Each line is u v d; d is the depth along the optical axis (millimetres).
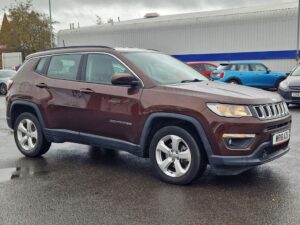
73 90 6258
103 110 5895
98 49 6250
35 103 6734
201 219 4285
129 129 5680
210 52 30078
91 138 6121
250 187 5266
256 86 21234
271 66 27172
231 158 4965
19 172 6137
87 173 6039
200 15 33219
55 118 6520
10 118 7227
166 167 5453
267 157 5141
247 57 28203
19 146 7152
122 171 6117
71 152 7391
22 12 46062
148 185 5418
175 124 5406
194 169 5203
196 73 6570
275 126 5215
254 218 4285
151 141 5543
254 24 27672
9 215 4477
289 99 13195
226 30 29078
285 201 4750
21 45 46250
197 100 5121
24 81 6977
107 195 5059
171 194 5047
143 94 5543
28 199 4957
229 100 5000
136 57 6062
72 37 40625
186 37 31328
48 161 6777
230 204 4684
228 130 4938
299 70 14273
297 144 7660
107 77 6012
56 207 4688
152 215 4410
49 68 6766
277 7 28875
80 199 4934
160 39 33000
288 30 26234
